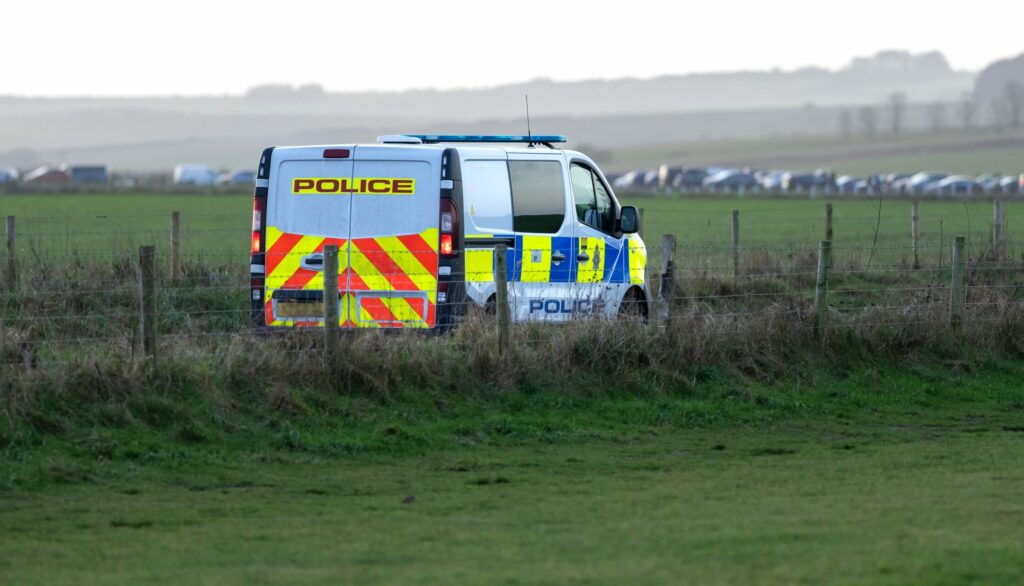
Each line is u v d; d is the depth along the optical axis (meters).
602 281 53.03
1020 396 46.12
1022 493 30.16
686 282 62.28
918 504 28.80
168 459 33.69
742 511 28.30
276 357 38.88
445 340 42.50
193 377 37.19
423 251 46.31
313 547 25.41
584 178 52.88
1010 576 21.95
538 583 22.12
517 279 49.12
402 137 49.94
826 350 48.00
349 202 46.94
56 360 36.78
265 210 47.75
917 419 42.12
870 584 21.53
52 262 59.72
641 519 27.59
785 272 64.56
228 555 24.83
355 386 39.38
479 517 28.06
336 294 39.78
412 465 34.28
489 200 48.03
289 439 35.66
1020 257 72.12
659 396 42.69
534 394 41.44
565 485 31.72
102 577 23.33
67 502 29.81
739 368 45.66
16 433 33.81
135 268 57.59
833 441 38.19
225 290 56.12
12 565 24.33
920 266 63.84
